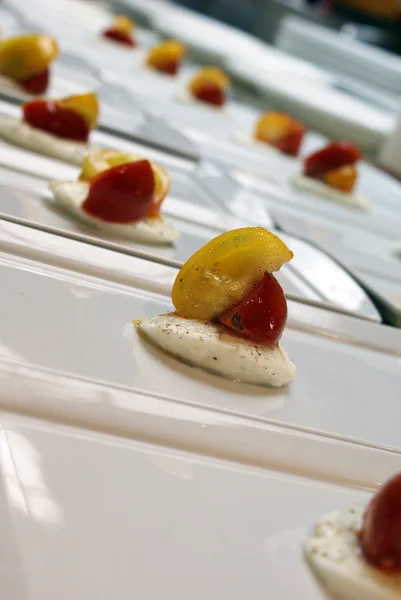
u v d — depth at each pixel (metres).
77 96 0.49
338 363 0.37
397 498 0.25
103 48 1.01
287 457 0.29
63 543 0.23
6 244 0.35
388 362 0.39
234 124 0.84
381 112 1.12
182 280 0.32
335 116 1.02
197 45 1.16
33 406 0.27
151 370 0.30
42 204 0.40
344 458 0.30
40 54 0.59
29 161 0.46
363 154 1.04
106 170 0.39
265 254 0.32
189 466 0.27
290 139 0.78
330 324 0.40
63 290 0.33
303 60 1.35
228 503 0.27
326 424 0.32
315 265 0.48
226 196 0.56
